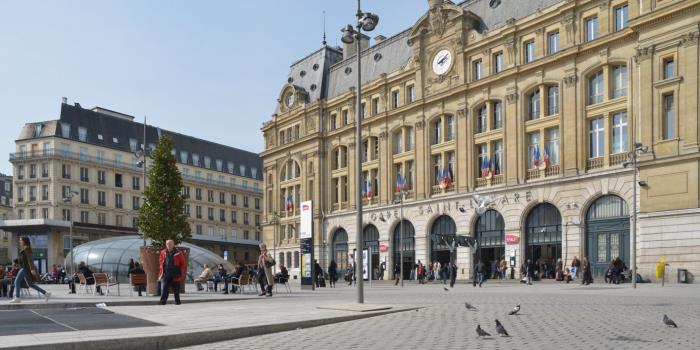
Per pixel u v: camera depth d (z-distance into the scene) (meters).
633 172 36.56
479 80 48.56
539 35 44.84
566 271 40.44
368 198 60.44
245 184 110.50
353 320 13.37
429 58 53.97
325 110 66.69
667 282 35.66
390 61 60.75
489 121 48.38
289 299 21.70
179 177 29.83
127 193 88.25
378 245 59.53
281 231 72.69
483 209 47.00
